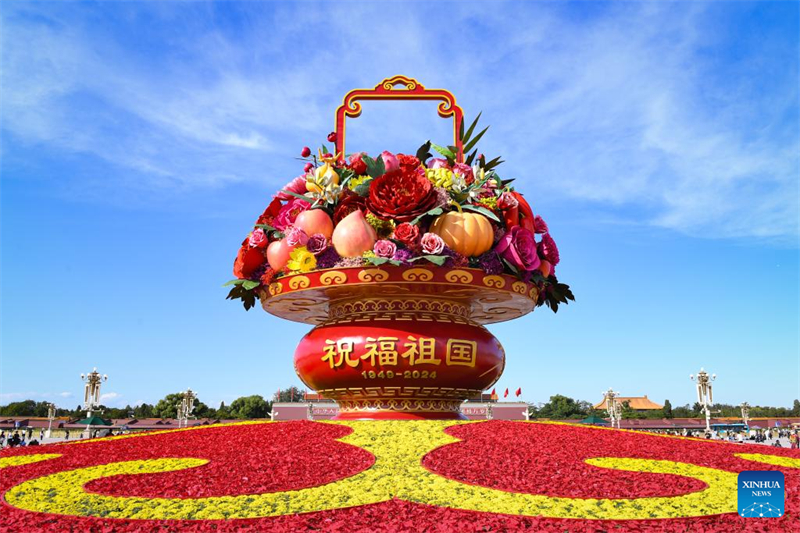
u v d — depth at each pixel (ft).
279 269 44.55
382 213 42.06
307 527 21.25
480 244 41.70
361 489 25.53
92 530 21.22
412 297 43.50
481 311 52.34
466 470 28.66
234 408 269.03
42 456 36.60
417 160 46.88
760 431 212.23
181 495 25.16
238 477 27.81
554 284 50.62
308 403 151.23
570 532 20.95
